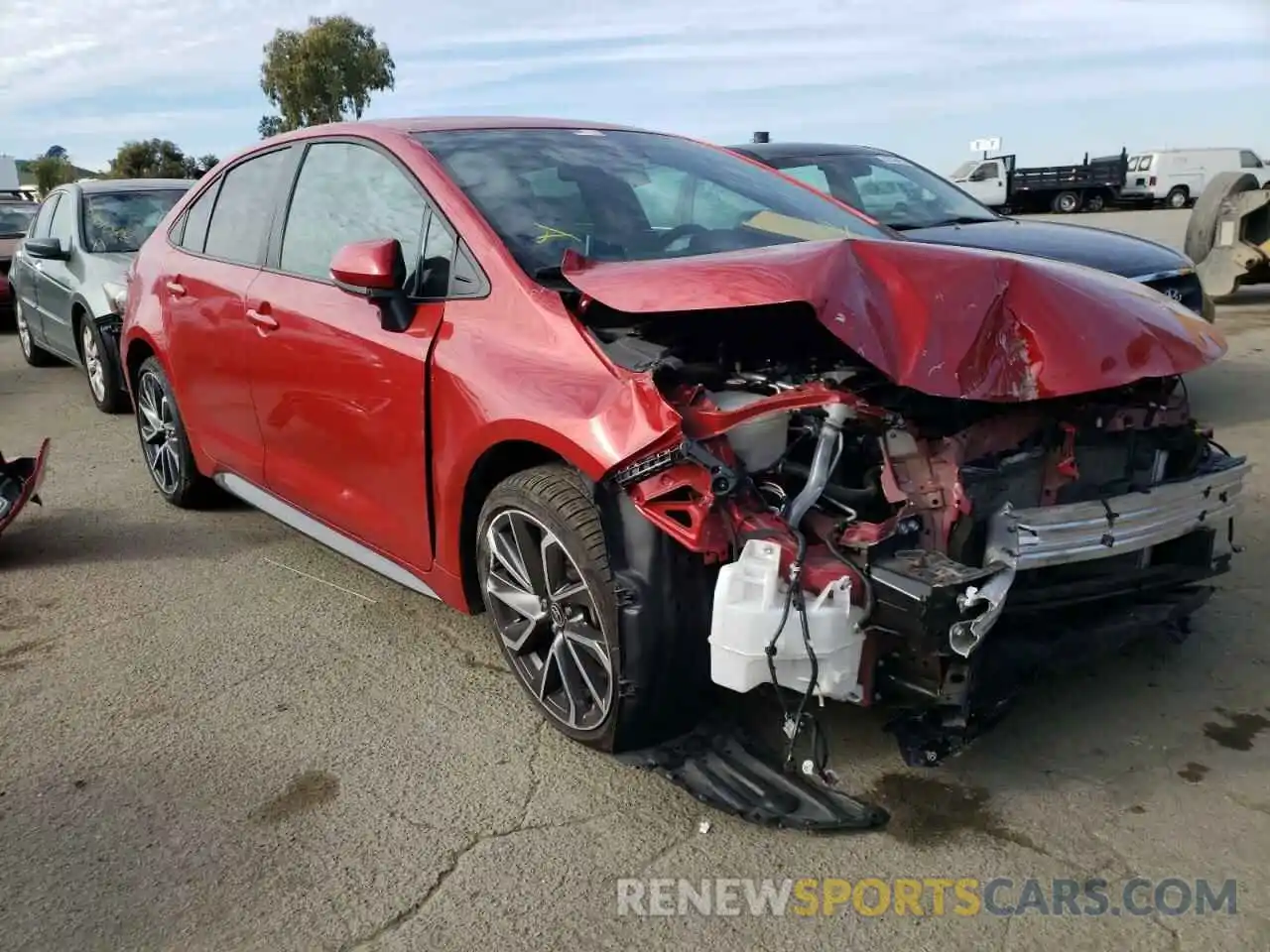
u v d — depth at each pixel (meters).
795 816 2.60
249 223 4.35
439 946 2.31
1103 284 3.02
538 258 3.15
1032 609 2.74
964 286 2.67
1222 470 3.09
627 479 2.56
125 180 8.91
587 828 2.70
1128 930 2.29
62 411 7.93
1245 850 2.53
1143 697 3.22
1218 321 10.29
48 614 4.12
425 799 2.84
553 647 3.00
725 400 2.65
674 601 2.64
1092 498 2.99
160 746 3.14
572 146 3.86
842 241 2.73
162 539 4.95
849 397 2.56
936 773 2.85
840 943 2.29
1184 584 3.16
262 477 4.32
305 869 2.57
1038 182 37.41
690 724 2.84
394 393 3.31
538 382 2.82
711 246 3.44
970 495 2.67
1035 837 2.60
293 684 3.50
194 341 4.57
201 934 2.36
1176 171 36.31
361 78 45.88
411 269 3.40
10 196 14.41
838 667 2.45
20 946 2.34
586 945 2.30
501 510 3.03
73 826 2.76
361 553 3.83
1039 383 2.61
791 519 2.53
